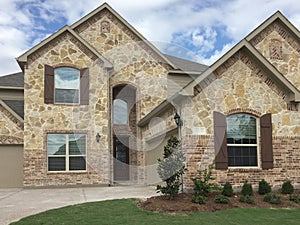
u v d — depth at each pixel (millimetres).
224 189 11906
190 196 11672
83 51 18453
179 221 8812
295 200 11531
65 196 13812
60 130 17844
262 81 14062
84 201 12242
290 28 17453
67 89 18219
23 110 19094
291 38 17766
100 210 10156
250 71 13969
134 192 14625
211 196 11664
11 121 18000
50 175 17469
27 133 17516
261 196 12148
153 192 14508
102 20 20438
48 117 17797
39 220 9016
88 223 8633
